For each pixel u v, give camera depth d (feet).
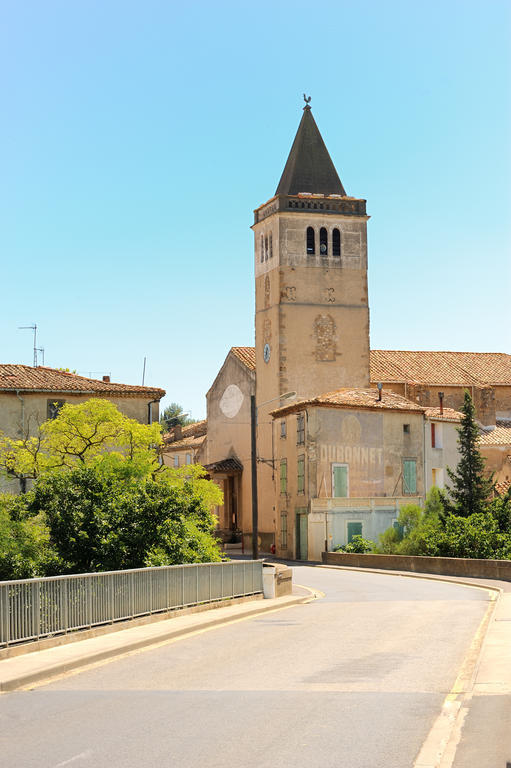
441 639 68.13
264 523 241.96
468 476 200.34
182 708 42.06
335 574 163.73
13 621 58.03
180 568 85.61
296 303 241.96
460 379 261.03
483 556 165.89
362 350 244.83
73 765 32.35
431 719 38.96
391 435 219.00
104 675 52.49
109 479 104.06
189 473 129.49
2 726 39.11
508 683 46.52
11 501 99.30
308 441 209.15
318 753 33.47
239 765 31.96
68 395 149.28
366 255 247.50
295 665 55.01
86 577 67.36
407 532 191.62
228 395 268.82
